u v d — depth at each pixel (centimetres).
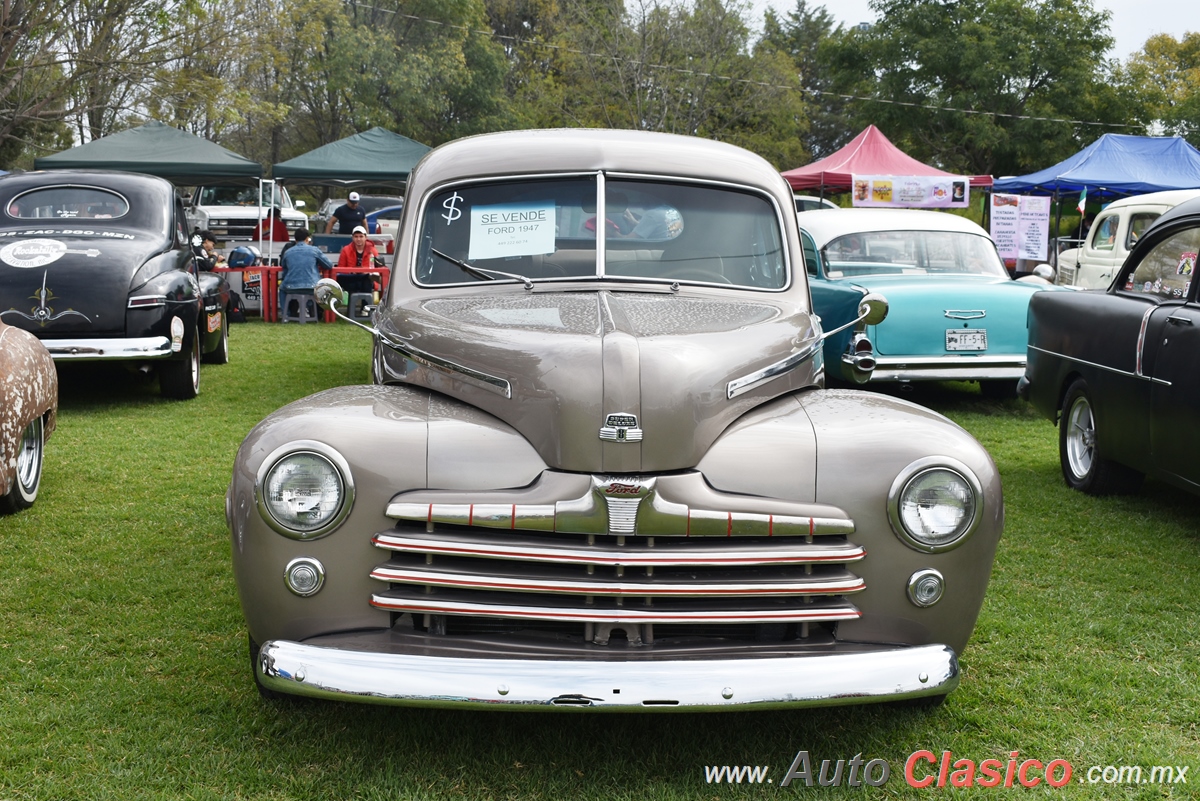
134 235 843
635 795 284
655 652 273
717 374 301
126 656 367
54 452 675
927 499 288
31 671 352
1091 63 4025
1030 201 1731
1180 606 436
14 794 276
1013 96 4141
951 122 4156
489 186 404
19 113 2189
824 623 296
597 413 281
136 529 514
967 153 4278
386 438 285
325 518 277
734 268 396
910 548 288
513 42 5256
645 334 313
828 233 941
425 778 290
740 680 257
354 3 4216
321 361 1093
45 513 538
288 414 295
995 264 940
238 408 839
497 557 272
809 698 259
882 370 832
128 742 306
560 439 282
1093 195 2139
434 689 253
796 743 317
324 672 256
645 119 3659
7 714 321
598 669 256
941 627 294
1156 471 534
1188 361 497
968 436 305
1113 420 573
